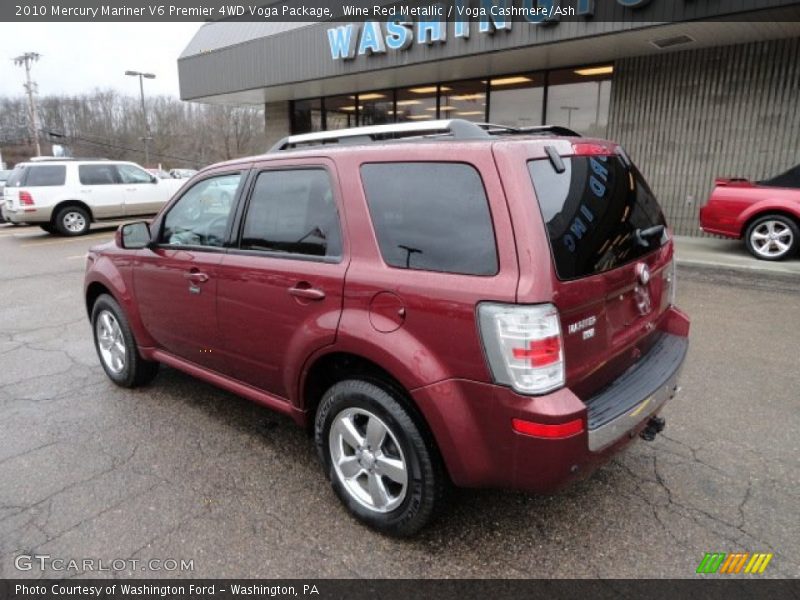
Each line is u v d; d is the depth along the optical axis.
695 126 9.86
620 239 2.50
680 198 10.25
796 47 8.74
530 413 2.03
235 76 14.04
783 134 9.11
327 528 2.63
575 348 2.16
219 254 3.16
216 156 58.59
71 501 2.83
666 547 2.46
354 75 11.90
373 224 2.47
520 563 2.39
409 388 2.27
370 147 2.55
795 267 7.48
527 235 2.05
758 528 2.57
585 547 2.47
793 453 3.19
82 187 13.35
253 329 2.99
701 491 2.85
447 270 2.21
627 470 3.04
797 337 5.07
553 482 2.10
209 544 2.52
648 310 2.77
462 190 2.22
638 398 2.40
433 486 2.38
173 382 4.35
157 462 3.19
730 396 3.90
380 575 2.34
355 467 2.65
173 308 3.52
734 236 8.28
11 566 2.40
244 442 3.41
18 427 3.61
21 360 4.88
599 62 10.59
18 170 12.95
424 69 11.27
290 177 2.86
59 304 6.95
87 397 4.07
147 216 14.73
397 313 2.32
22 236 13.81
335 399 2.63
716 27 8.00
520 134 2.63
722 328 5.32
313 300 2.62
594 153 2.54
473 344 2.11
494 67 11.10
